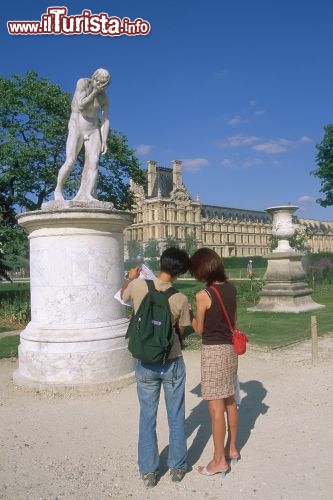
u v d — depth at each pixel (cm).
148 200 12488
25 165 2456
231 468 405
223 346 394
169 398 386
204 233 13762
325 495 353
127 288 394
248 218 15412
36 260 691
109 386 645
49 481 386
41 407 584
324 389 641
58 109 2630
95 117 738
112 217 680
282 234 1648
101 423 522
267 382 694
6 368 806
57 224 669
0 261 2169
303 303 1609
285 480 379
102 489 371
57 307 669
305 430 489
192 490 366
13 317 1466
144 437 379
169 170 13138
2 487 377
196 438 475
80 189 733
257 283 2269
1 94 2520
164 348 362
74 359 646
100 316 681
